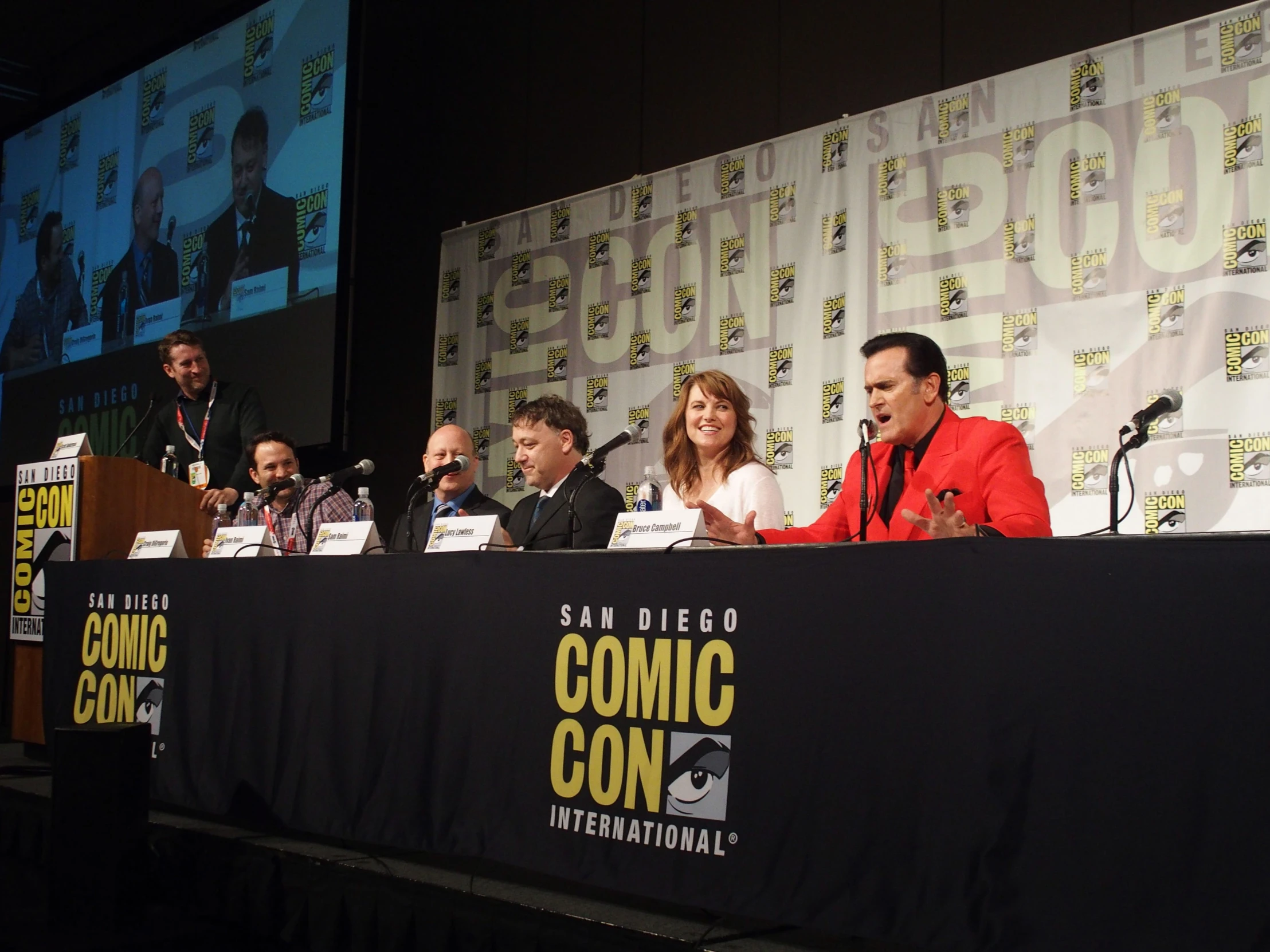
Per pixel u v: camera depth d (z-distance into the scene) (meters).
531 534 2.87
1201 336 3.23
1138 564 1.34
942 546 1.48
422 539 3.29
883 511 2.40
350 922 2.08
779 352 4.18
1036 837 1.36
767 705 1.62
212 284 5.73
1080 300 3.47
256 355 5.46
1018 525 2.02
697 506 2.45
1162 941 1.26
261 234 5.52
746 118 4.58
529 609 1.95
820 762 1.56
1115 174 3.45
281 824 2.31
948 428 2.34
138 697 2.73
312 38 5.40
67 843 2.33
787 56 4.48
